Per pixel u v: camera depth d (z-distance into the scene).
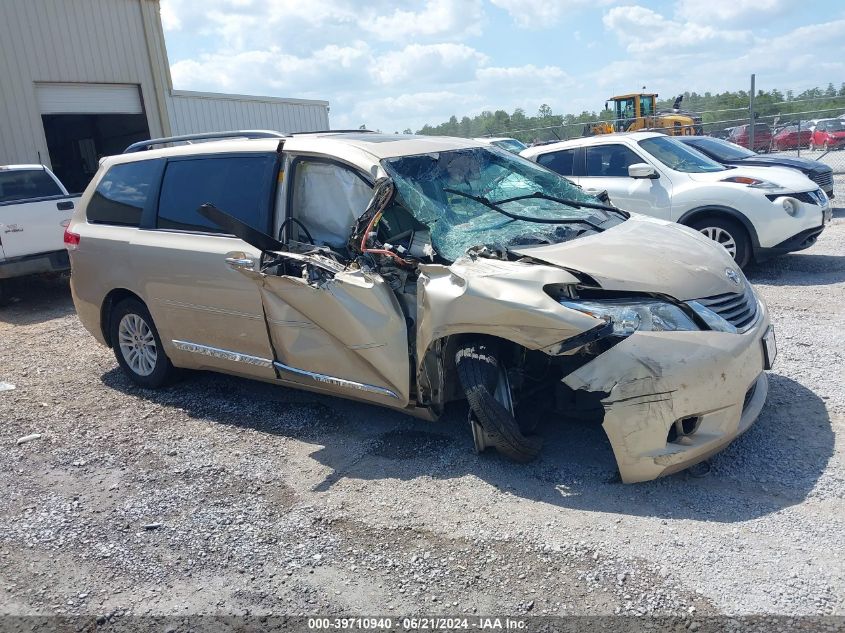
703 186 8.51
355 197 4.50
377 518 3.66
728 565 3.04
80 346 7.64
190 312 5.21
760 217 8.14
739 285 4.04
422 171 4.54
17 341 8.09
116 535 3.71
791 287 7.81
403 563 3.26
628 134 9.63
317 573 3.25
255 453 4.55
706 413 3.54
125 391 5.96
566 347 3.51
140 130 19.56
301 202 4.72
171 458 4.58
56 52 16.88
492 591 3.02
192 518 3.82
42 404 5.79
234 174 5.04
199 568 3.36
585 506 3.60
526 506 3.64
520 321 3.61
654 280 3.71
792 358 5.43
